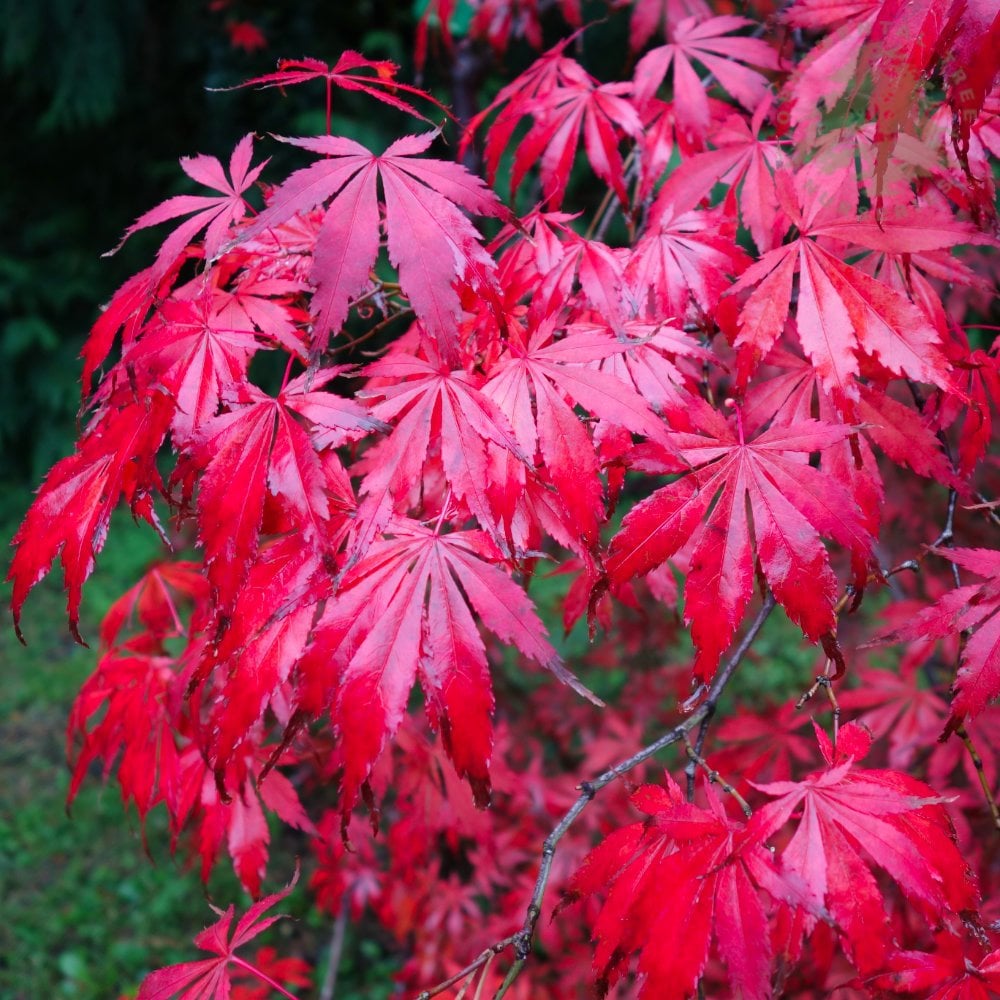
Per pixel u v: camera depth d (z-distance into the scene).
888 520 0.98
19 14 2.34
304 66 0.38
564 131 0.52
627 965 0.37
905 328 0.39
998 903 0.61
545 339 0.40
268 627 0.37
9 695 1.88
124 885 1.49
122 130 2.66
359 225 0.37
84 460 0.40
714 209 0.46
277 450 0.37
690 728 0.41
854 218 0.41
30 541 0.40
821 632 0.37
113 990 1.34
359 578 0.37
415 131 2.02
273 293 0.43
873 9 0.43
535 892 0.38
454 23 0.95
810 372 0.42
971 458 0.45
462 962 0.96
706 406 0.40
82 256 2.68
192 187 2.39
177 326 0.40
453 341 0.37
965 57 0.35
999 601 0.39
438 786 0.63
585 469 0.38
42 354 2.57
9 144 2.71
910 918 0.53
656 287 0.44
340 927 1.16
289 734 0.36
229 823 0.50
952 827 0.37
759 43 0.54
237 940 0.43
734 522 0.38
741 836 0.37
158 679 0.51
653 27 0.65
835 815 0.37
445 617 0.36
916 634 0.40
